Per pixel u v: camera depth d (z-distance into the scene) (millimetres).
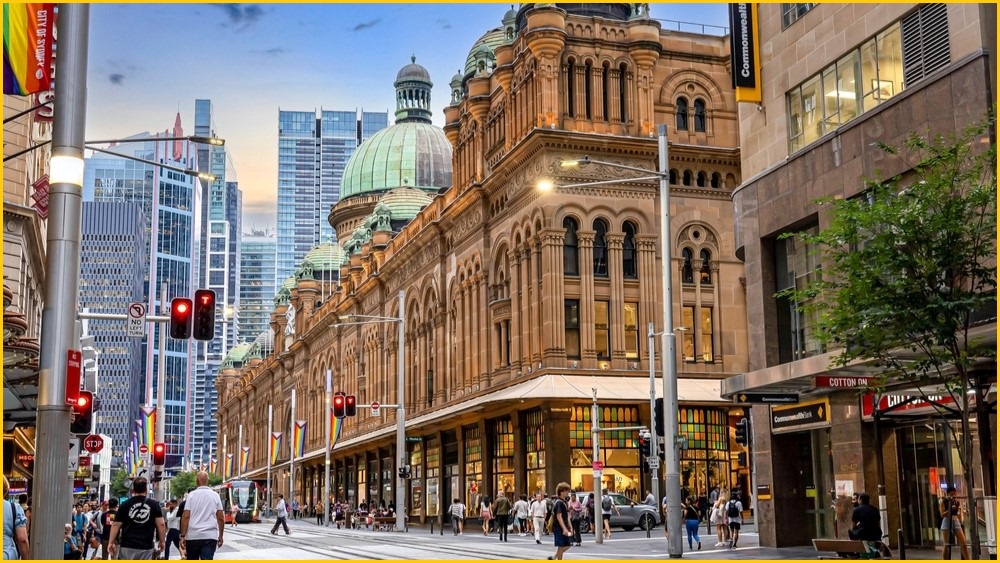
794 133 32438
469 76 69812
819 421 30766
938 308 18906
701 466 54375
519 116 57812
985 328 20969
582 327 53469
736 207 34875
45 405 15203
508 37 62844
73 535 31141
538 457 53219
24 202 36031
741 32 34156
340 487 99188
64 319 15445
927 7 26547
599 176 55062
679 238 56625
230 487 94375
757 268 33344
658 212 56156
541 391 50719
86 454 50656
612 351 53969
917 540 28312
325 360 105062
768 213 32875
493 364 59188
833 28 30391
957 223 18953
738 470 55625
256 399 147625
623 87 57000
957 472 26797
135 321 28375
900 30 27609
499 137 62156
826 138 30047
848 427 29266
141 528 17469
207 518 18375
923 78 26453
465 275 64688
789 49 32562
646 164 56406
